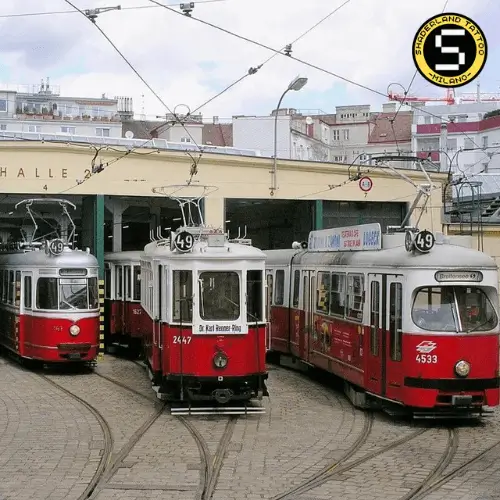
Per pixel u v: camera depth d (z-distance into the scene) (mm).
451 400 12477
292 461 10258
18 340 20516
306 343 18328
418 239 12945
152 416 13625
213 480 9289
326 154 60438
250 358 13758
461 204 37938
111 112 60469
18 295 20750
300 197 27141
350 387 15195
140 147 24406
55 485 9055
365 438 11750
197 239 14375
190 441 11523
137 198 26531
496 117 52938
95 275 19938
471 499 8453
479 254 13008
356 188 28234
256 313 13922
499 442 11461
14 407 14562
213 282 13758
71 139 29750
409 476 9453
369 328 13992
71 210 30203
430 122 57469
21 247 22578
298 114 55406
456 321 12633
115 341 24484
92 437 11812
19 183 23062
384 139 61125
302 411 14180
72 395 16047
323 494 8664
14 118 55812
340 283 15820
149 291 16109
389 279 13328
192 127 54281
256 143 47219
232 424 12883
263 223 33188
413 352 12609
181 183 25109
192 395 13594
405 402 12703
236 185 26000
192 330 13609
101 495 8648
